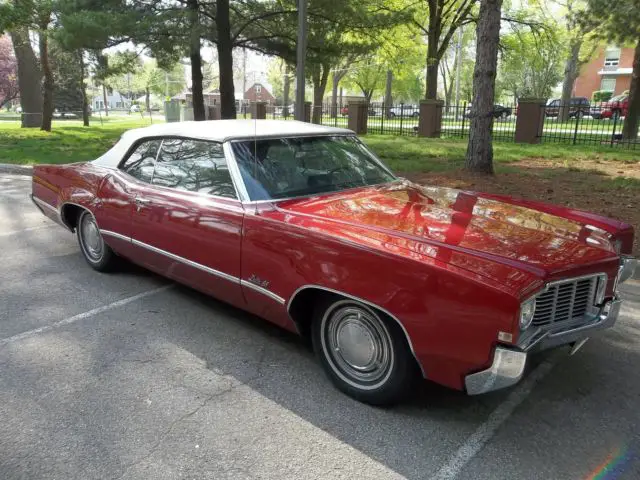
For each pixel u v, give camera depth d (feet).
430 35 82.48
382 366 9.67
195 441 9.03
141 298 15.30
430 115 70.03
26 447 8.86
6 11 51.08
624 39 60.85
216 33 54.60
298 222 10.59
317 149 13.67
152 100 297.33
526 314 8.23
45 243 21.01
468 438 9.15
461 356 8.43
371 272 9.19
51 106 76.43
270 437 9.14
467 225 10.36
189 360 11.80
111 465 8.44
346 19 53.88
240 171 12.12
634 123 59.31
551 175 34.81
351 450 8.82
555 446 8.96
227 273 11.93
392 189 13.14
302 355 12.07
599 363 11.79
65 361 11.72
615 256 9.53
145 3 50.70
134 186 14.62
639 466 8.48
